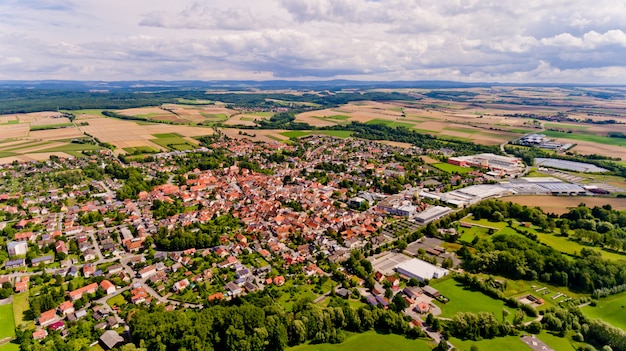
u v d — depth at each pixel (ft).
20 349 586.04
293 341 618.85
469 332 625.82
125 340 613.93
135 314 637.30
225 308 644.69
